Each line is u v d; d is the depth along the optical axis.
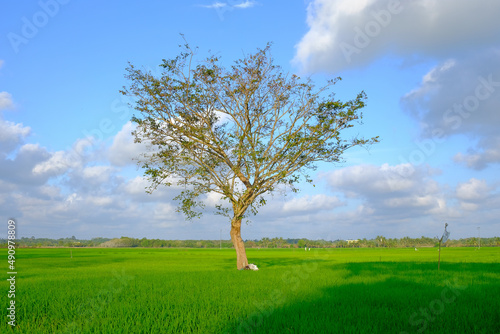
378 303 12.49
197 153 31.94
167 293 15.59
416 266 31.64
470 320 9.77
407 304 12.19
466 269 27.45
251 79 31.16
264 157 30.45
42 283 20.30
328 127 30.55
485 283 17.50
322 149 31.09
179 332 9.27
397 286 16.88
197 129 31.11
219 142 30.86
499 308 11.20
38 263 51.97
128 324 9.95
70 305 12.85
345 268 29.58
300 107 31.72
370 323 9.66
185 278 22.34
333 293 14.76
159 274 26.25
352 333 8.85
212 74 30.66
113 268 37.38
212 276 23.72
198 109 31.75
